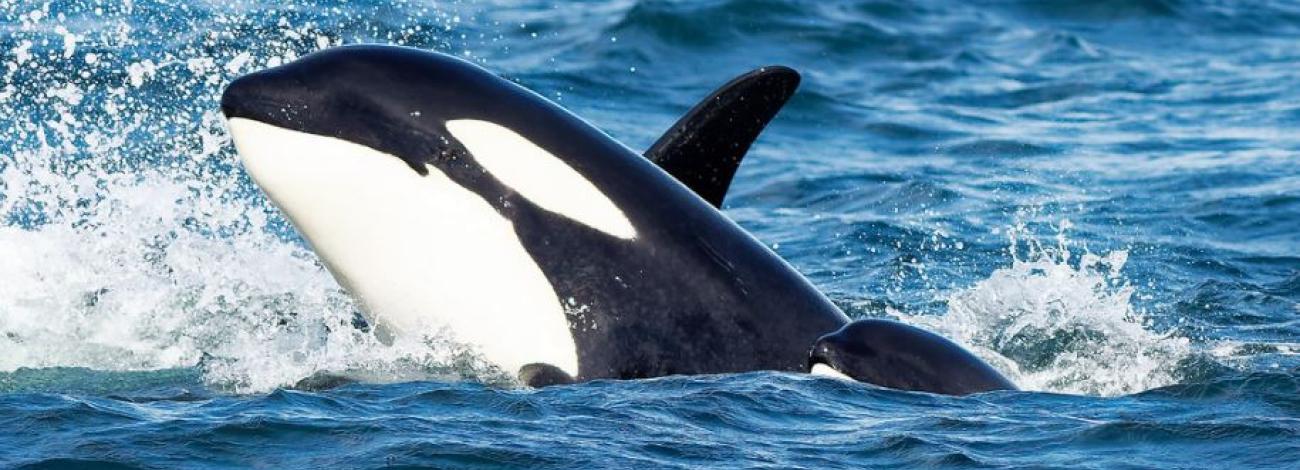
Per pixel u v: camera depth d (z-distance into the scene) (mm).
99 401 27906
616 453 25469
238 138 31859
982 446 26266
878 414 28203
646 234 31922
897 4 90875
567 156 32031
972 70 82375
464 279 31688
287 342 34656
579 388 29781
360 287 32719
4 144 54469
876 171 63406
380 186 31516
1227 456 25672
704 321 31578
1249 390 30016
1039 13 94312
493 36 79562
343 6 77000
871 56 83000
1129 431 26922
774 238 53500
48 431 26141
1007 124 72250
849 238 52812
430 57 32719
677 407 28266
